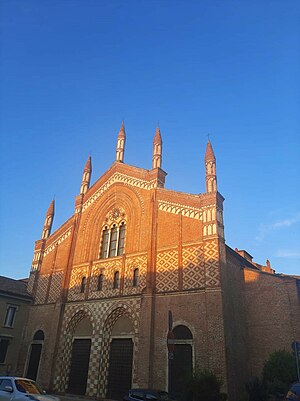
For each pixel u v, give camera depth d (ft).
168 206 101.40
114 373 90.94
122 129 131.54
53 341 106.42
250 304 97.55
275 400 73.05
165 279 91.09
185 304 84.43
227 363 72.95
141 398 64.28
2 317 115.96
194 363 76.59
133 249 103.50
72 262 119.55
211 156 99.66
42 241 135.44
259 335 92.89
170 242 95.55
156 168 109.60
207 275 83.71
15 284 129.80
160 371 80.74
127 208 112.68
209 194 93.66
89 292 107.96
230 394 70.49
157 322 86.79
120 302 97.71
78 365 100.42
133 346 89.56
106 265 108.37
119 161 123.24
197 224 92.73
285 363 77.00
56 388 100.17
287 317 91.25
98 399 89.04
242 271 102.27
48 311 116.98
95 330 100.01
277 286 95.76
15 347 116.67
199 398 65.67
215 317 77.61
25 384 53.47
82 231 123.44
